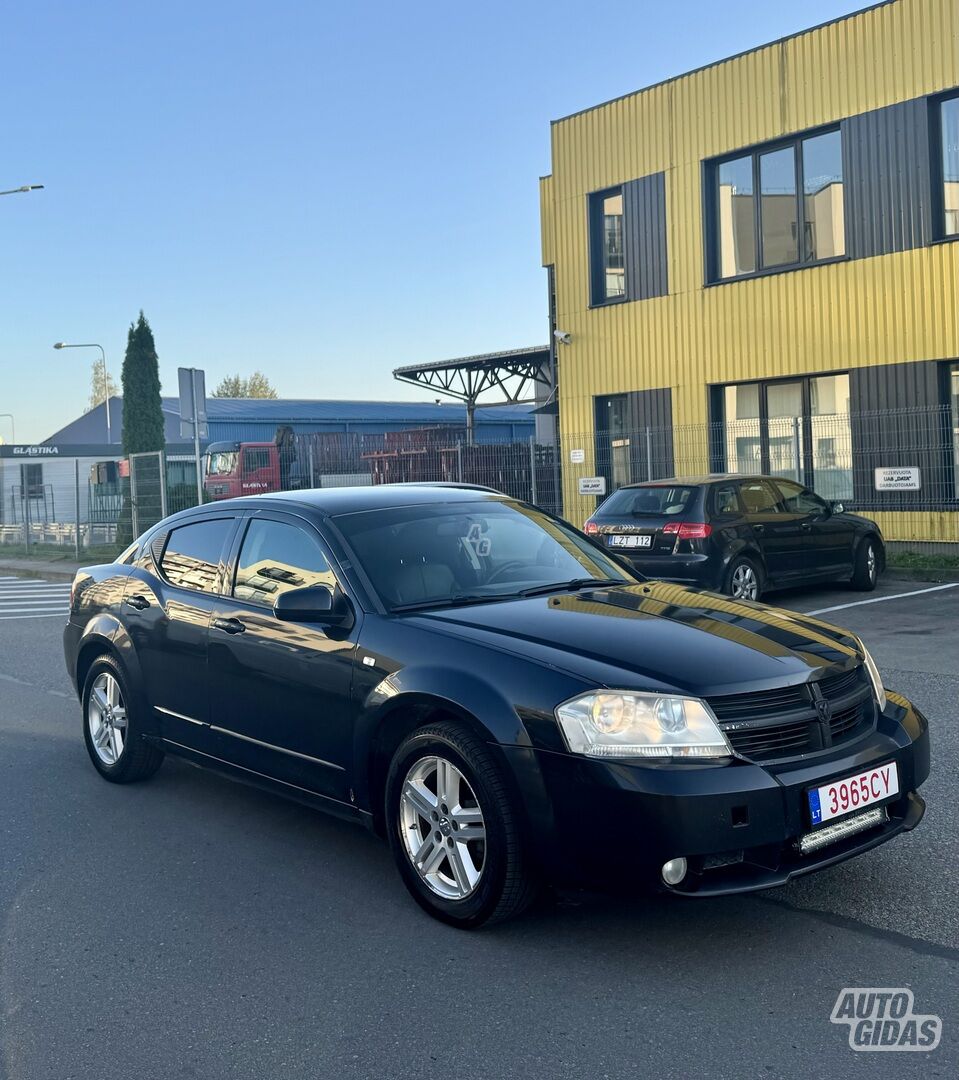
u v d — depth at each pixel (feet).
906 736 13.57
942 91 52.47
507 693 12.80
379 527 16.46
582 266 69.51
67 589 65.41
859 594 44.01
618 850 11.91
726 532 38.47
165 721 18.67
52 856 16.62
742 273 61.52
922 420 53.47
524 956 12.63
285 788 16.12
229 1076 10.32
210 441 141.18
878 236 55.16
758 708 12.51
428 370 101.24
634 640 13.42
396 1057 10.55
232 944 13.30
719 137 61.67
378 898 14.61
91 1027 11.35
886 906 13.66
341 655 14.85
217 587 17.83
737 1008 11.22
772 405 60.95
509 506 18.26
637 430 65.92
